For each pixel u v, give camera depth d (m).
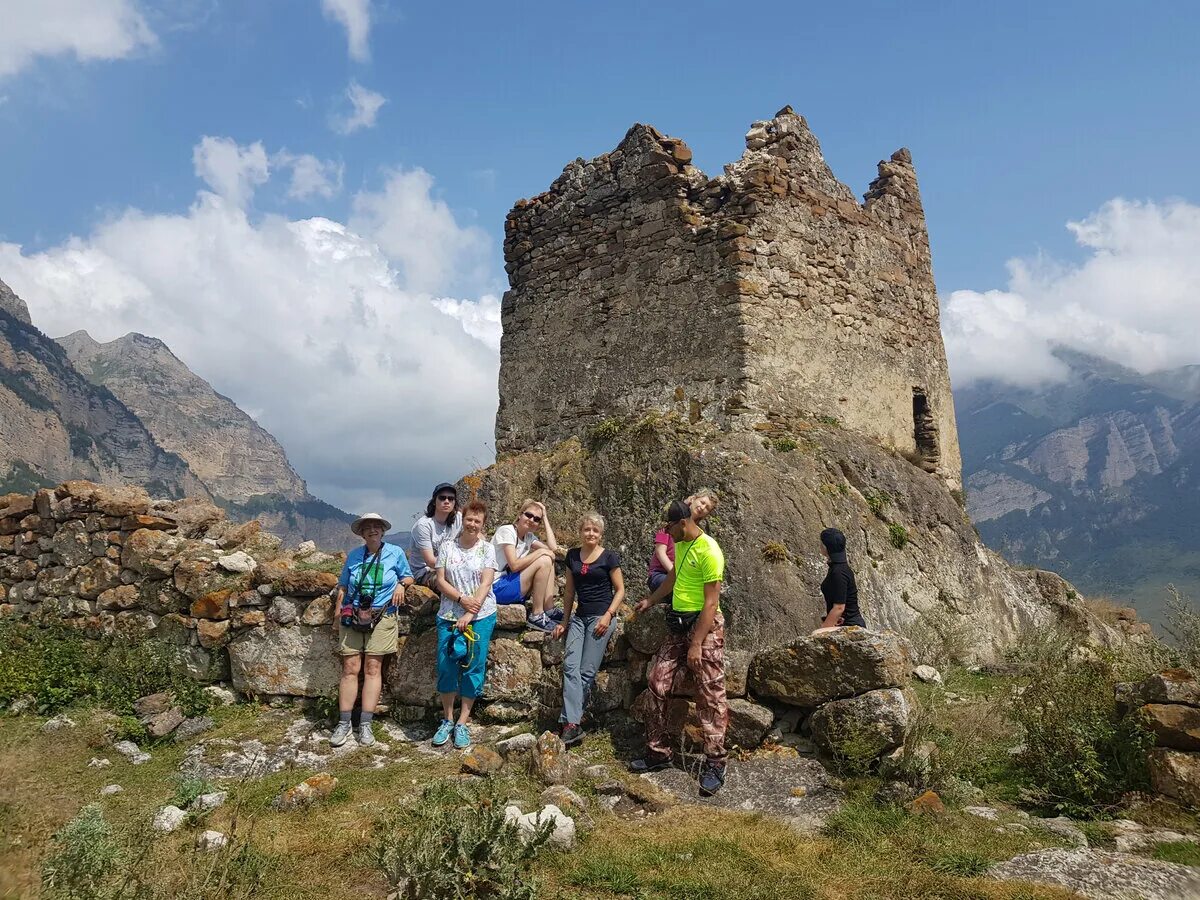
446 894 4.40
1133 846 5.26
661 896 4.68
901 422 14.49
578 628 7.48
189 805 6.24
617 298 13.46
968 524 13.43
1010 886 4.66
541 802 5.84
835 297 13.45
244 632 8.77
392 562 8.08
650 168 13.27
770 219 12.56
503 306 15.11
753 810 6.00
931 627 11.21
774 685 6.89
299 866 5.06
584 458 11.98
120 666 8.87
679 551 6.93
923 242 15.85
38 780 5.83
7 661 9.06
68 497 10.57
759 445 11.22
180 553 9.74
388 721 8.15
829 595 7.58
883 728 6.23
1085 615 14.05
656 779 6.51
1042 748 6.45
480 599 7.67
